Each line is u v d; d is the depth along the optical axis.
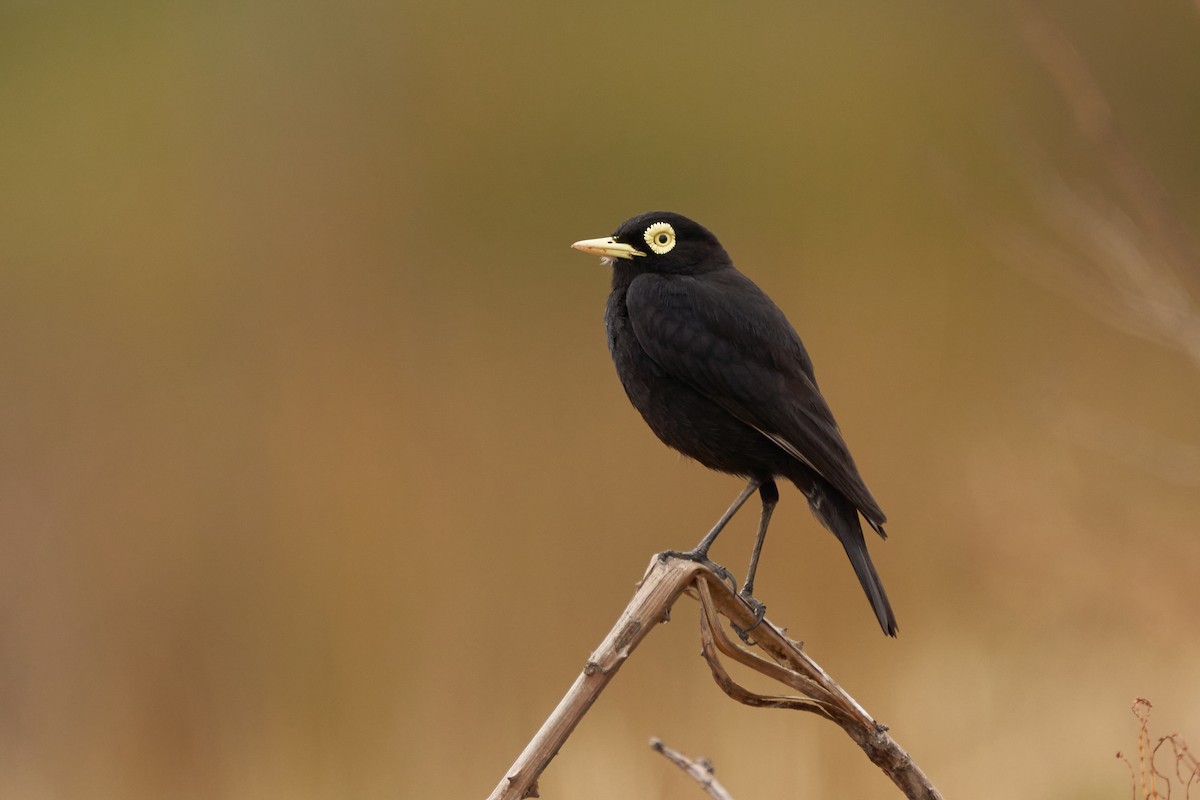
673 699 10.80
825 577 12.16
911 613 11.91
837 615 11.89
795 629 11.84
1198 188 17.30
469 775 11.01
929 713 10.45
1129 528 11.39
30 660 12.84
